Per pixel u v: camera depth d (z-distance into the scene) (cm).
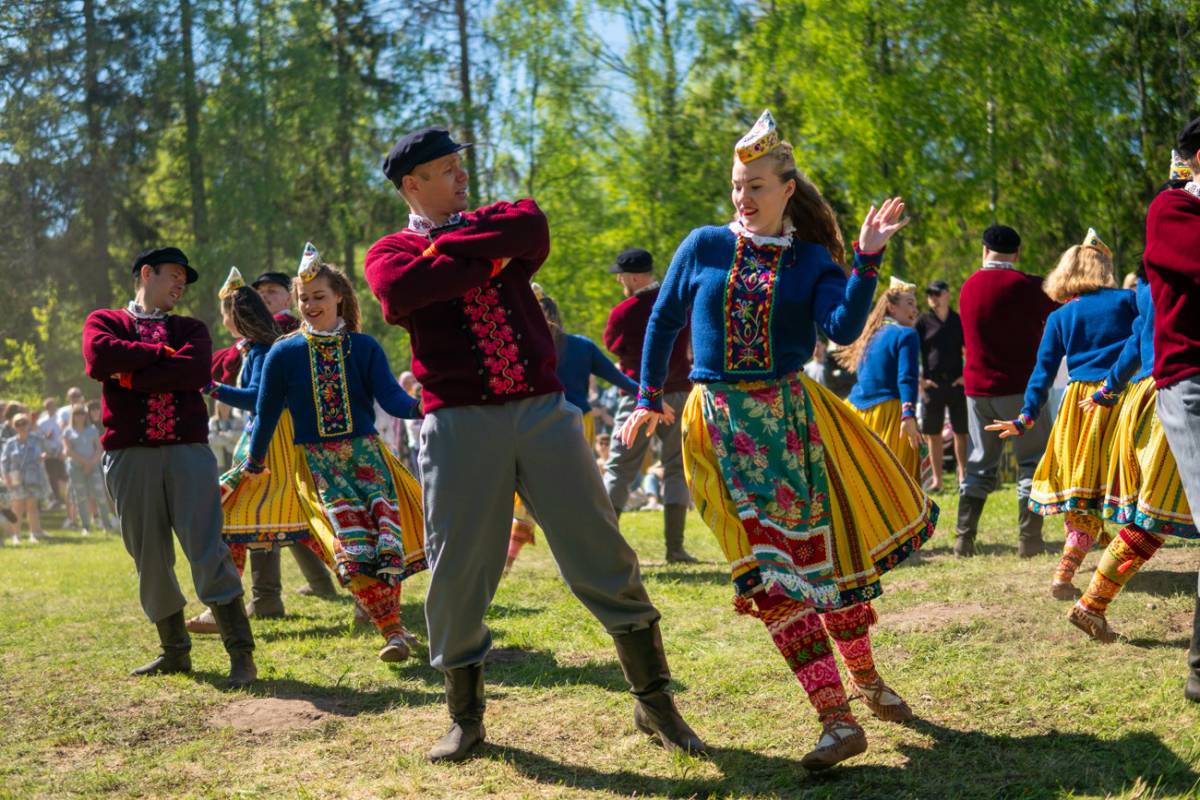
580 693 472
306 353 556
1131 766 354
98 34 2758
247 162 2727
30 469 1486
